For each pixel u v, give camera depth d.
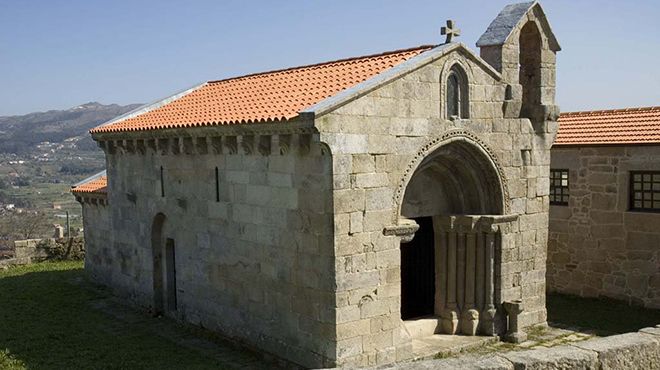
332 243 12.99
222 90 20.83
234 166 15.68
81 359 14.69
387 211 13.92
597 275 21.41
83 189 24.23
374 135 13.58
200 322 17.50
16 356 14.88
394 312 14.14
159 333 17.31
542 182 17.55
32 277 25.42
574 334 17.19
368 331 13.63
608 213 20.95
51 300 21.27
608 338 7.67
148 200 19.64
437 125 14.89
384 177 13.83
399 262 14.18
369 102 13.45
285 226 14.20
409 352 14.52
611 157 20.75
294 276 14.05
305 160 13.49
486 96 16.00
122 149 20.75
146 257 19.95
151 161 19.28
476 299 16.61
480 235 16.44
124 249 21.48
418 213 16.38
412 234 14.35
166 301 19.38
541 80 17.36
